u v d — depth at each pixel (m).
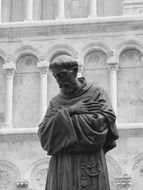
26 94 30.78
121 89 30.34
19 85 30.98
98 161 5.75
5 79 31.09
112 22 30.86
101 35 31.02
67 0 32.06
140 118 29.86
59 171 5.73
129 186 28.70
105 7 31.73
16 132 29.80
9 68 30.89
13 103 30.72
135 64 30.64
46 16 31.94
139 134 29.33
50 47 31.14
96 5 31.67
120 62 30.75
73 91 5.95
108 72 30.67
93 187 5.68
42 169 29.56
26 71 31.12
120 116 29.92
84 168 5.71
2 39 31.42
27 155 29.70
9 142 29.89
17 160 29.67
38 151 29.72
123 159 29.08
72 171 5.71
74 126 5.71
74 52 30.95
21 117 30.50
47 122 5.84
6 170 29.61
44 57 31.03
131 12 31.25
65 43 31.09
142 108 30.02
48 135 5.79
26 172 29.47
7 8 32.12
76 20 31.08
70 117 5.75
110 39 30.94
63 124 5.71
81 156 5.75
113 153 29.20
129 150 29.19
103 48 30.88
